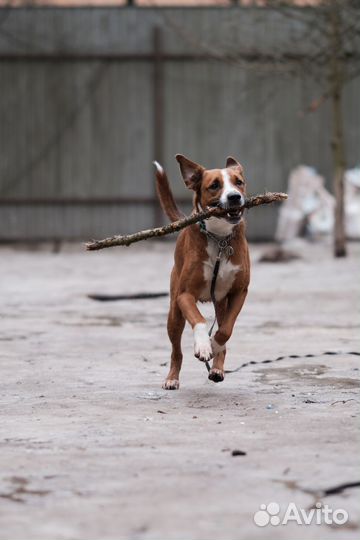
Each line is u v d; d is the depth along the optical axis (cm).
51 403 907
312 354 1182
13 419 839
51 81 3422
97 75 3425
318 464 677
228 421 825
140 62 3422
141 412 866
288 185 3453
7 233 3453
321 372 1063
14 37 3409
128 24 3412
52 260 2836
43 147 3434
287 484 630
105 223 3450
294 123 3434
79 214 3450
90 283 2122
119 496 607
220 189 951
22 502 598
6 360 1160
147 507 585
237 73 3406
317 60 2798
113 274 2348
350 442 743
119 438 764
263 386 988
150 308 1698
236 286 955
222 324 949
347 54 2666
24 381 1024
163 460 693
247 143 3438
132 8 3412
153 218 3447
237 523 555
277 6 2689
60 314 1611
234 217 922
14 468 674
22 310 1666
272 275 2250
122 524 554
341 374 1047
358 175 3416
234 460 691
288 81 3409
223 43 3391
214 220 930
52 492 618
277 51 2847
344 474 651
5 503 596
